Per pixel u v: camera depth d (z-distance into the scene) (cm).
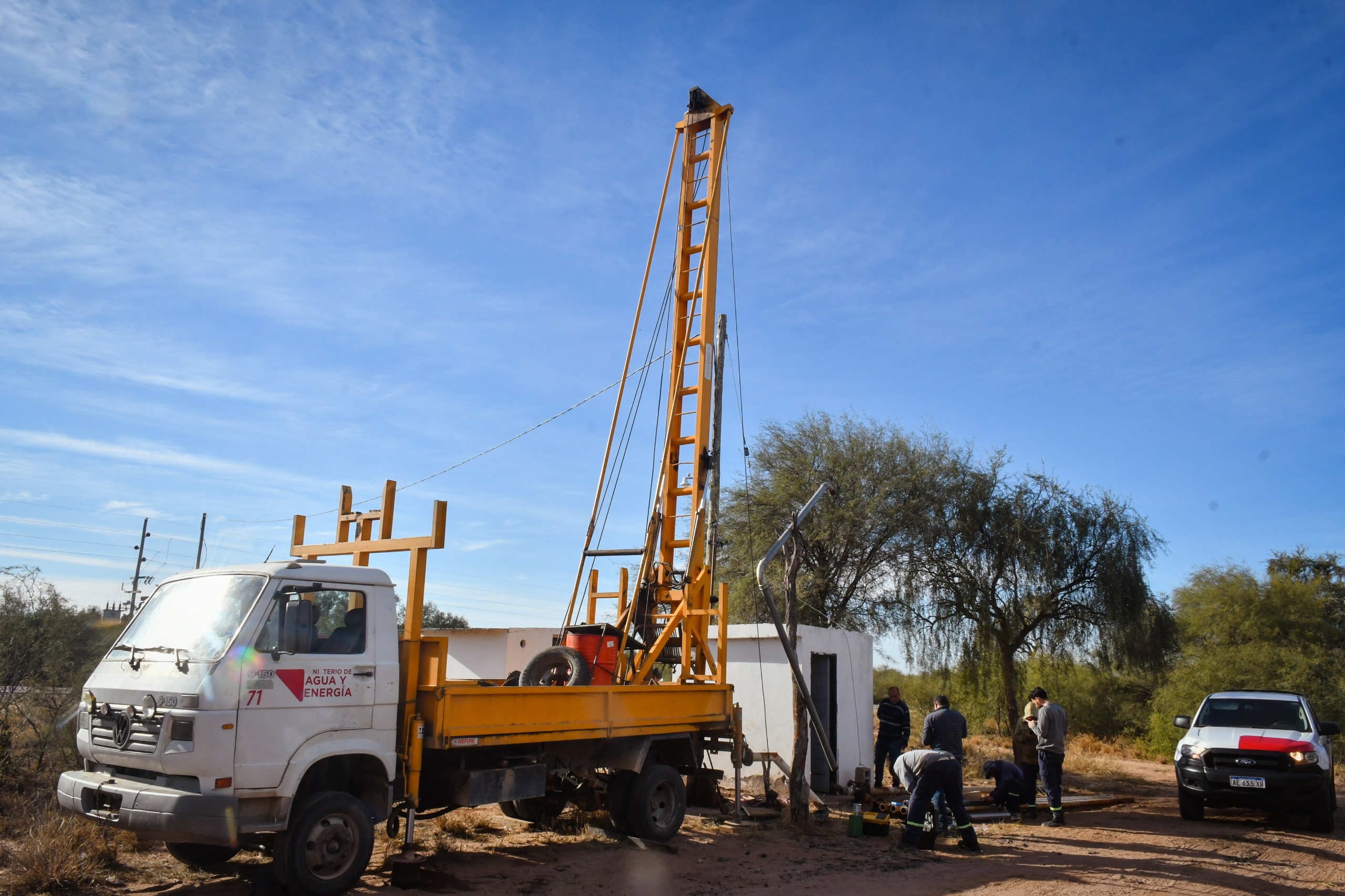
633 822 954
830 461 2372
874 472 2364
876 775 1460
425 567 790
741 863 891
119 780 668
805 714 1115
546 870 817
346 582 742
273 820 656
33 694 1147
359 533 868
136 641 721
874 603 2353
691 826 1080
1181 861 960
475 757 844
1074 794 1556
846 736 1519
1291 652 2666
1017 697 2555
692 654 1191
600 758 970
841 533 2273
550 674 1020
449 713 768
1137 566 2231
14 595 1213
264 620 682
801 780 1102
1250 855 1014
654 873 827
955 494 2309
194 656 664
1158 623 2297
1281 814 1356
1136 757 2603
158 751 636
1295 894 825
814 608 2288
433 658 781
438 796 823
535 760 884
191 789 630
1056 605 2297
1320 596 3181
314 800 682
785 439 2477
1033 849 1009
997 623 2322
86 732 709
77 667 1230
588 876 805
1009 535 2222
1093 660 2342
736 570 2419
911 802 1005
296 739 675
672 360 1250
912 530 2277
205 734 629
